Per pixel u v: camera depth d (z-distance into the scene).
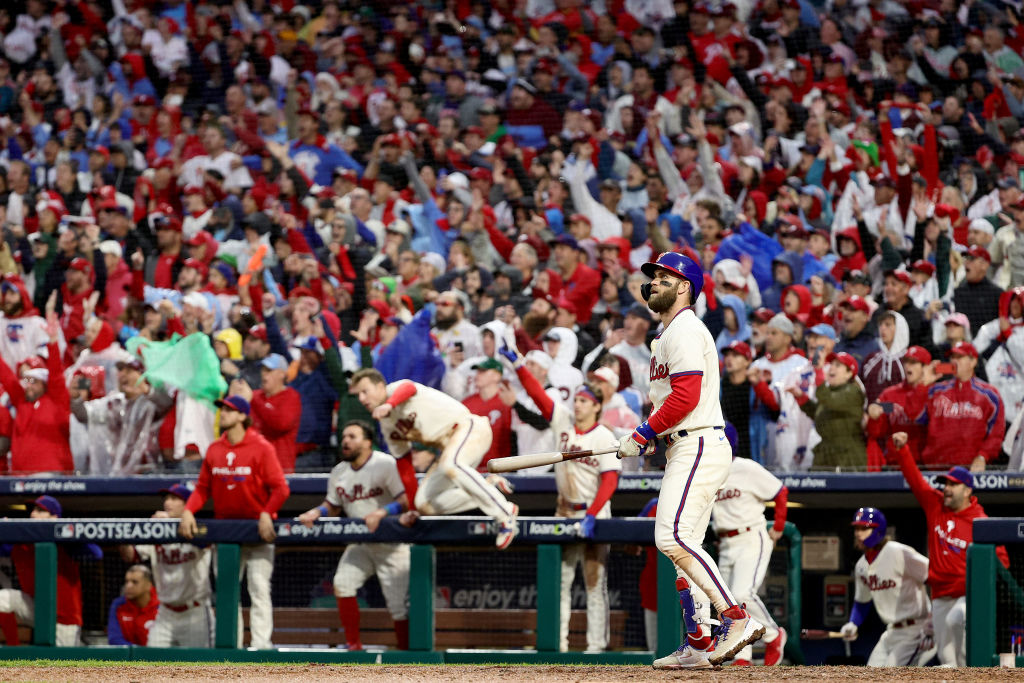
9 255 45.56
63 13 58.44
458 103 51.06
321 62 55.22
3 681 17.00
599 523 25.97
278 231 42.47
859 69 48.47
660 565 25.44
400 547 27.70
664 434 18.14
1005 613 25.08
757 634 17.80
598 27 52.75
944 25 47.44
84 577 30.61
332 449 34.59
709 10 50.44
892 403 29.72
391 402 25.00
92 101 56.88
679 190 42.91
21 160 54.31
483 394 32.34
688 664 19.09
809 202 42.16
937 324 34.84
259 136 52.34
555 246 38.06
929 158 40.31
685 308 18.23
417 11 55.97
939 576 26.48
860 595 28.89
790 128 46.50
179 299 39.72
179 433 33.62
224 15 57.88
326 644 29.55
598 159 44.59
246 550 28.03
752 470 26.83
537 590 26.28
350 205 44.31
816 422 30.88
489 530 26.36
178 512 30.41
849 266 38.59
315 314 37.25
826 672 17.38
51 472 34.41
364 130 51.56
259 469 27.66
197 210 47.56
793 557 28.25
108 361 36.94
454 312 35.53
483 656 26.45
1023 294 33.22
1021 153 43.25
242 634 29.17
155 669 19.84
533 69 51.06
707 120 45.91
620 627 28.33
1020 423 30.78
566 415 26.98
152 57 57.69
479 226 41.44
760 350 34.50
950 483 26.38
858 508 32.22
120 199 49.47
